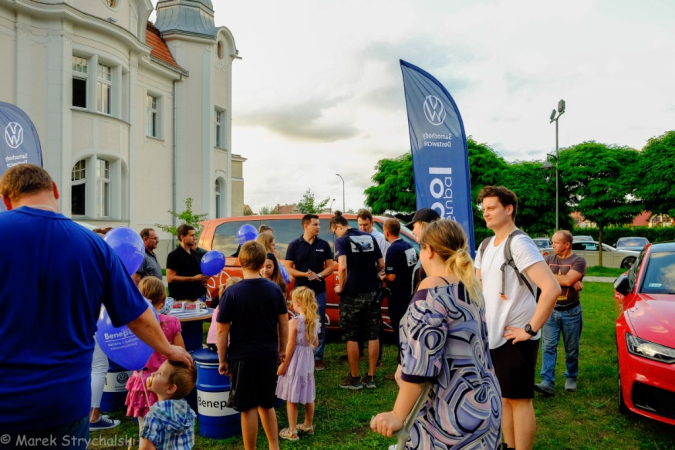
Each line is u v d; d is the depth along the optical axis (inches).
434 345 73.9
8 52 553.6
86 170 636.1
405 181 1263.5
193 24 877.2
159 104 815.1
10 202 79.7
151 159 786.8
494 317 122.8
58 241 75.2
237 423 163.0
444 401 75.9
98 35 636.1
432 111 245.8
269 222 317.7
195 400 182.5
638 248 1000.9
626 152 971.9
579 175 962.7
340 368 239.9
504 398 122.0
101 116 640.4
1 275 70.1
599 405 186.9
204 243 319.3
